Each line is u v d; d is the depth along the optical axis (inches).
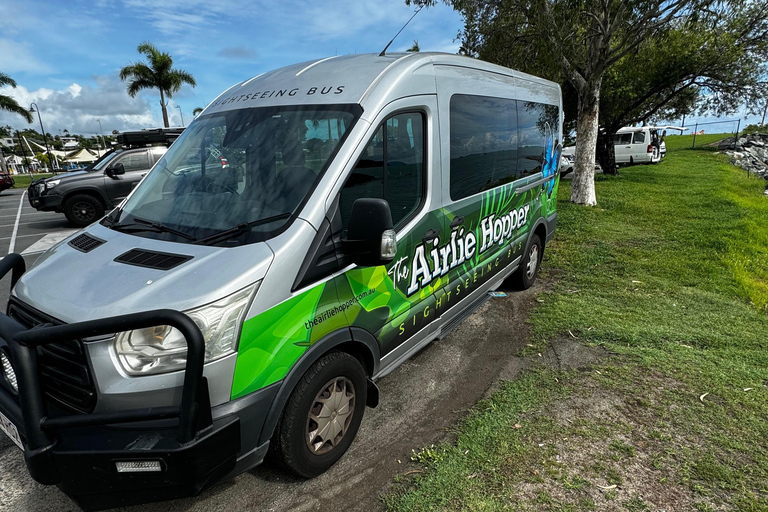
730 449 115.8
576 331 185.8
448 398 142.6
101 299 84.5
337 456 112.5
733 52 700.7
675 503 99.0
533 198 220.7
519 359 165.6
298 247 95.2
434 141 136.3
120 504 81.0
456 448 117.2
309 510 100.0
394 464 113.6
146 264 93.0
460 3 448.5
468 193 157.9
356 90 117.2
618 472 108.0
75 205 437.1
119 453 75.2
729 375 150.1
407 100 124.3
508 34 461.4
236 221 102.4
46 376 87.4
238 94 135.6
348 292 107.5
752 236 341.1
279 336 91.7
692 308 210.7
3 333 80.7
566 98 756.0
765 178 989.8
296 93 123.1
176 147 132.2
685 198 520.7
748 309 210.2
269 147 114.0
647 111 864.3
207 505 102.2
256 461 92.7
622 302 218.1
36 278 98.1
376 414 135.0
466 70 157.5
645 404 134.7
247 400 86.7
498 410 132.8
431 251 138.6
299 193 103.0
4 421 87.2
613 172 810.2
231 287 84.7
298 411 98.4
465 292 164.6
